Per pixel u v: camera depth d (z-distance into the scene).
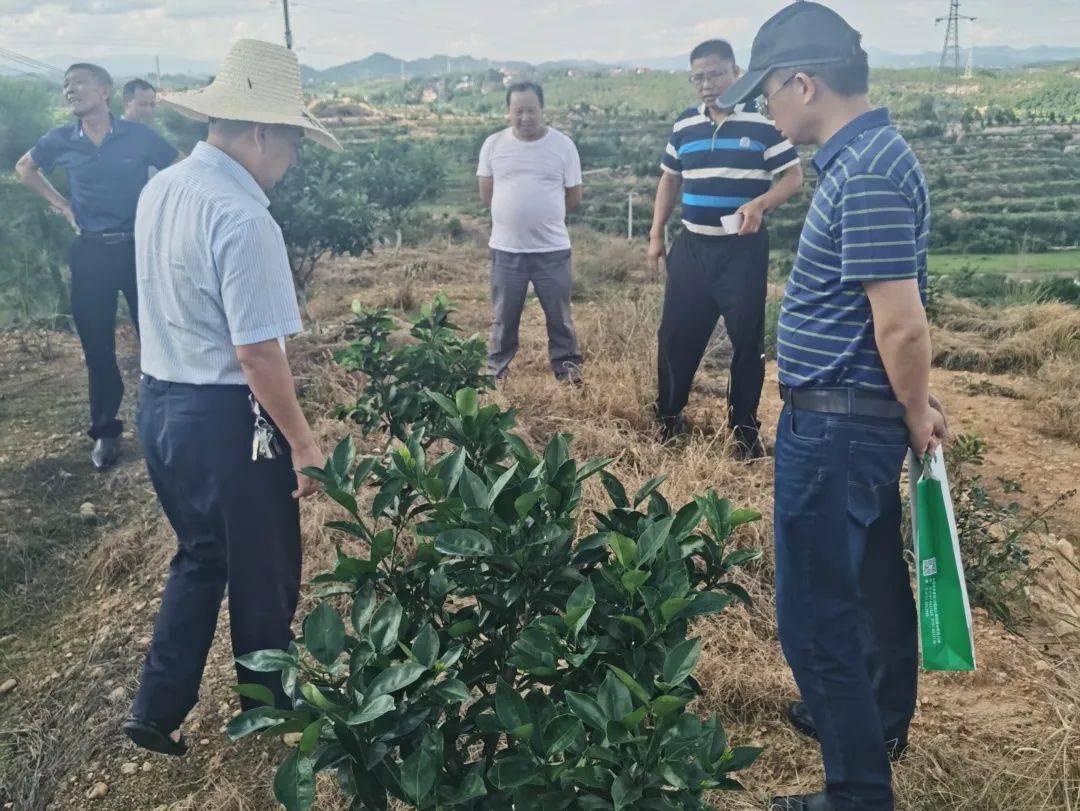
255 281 2.17
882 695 2.25
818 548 1.97
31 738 2.67
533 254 4.86
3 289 6.83
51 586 3.48
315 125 2.43
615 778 1.38
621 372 4.83
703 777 1.44
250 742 2.56
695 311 4.01
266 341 2.19
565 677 1.65
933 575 2.01
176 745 2.46
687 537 1.84
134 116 5.33
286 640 2.48
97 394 4.38
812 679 2.03
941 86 185.00
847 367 1.89
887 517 2.08
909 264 1.79
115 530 3.85
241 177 2.27
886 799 2.02
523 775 1.43
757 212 3.68
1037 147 131.25
